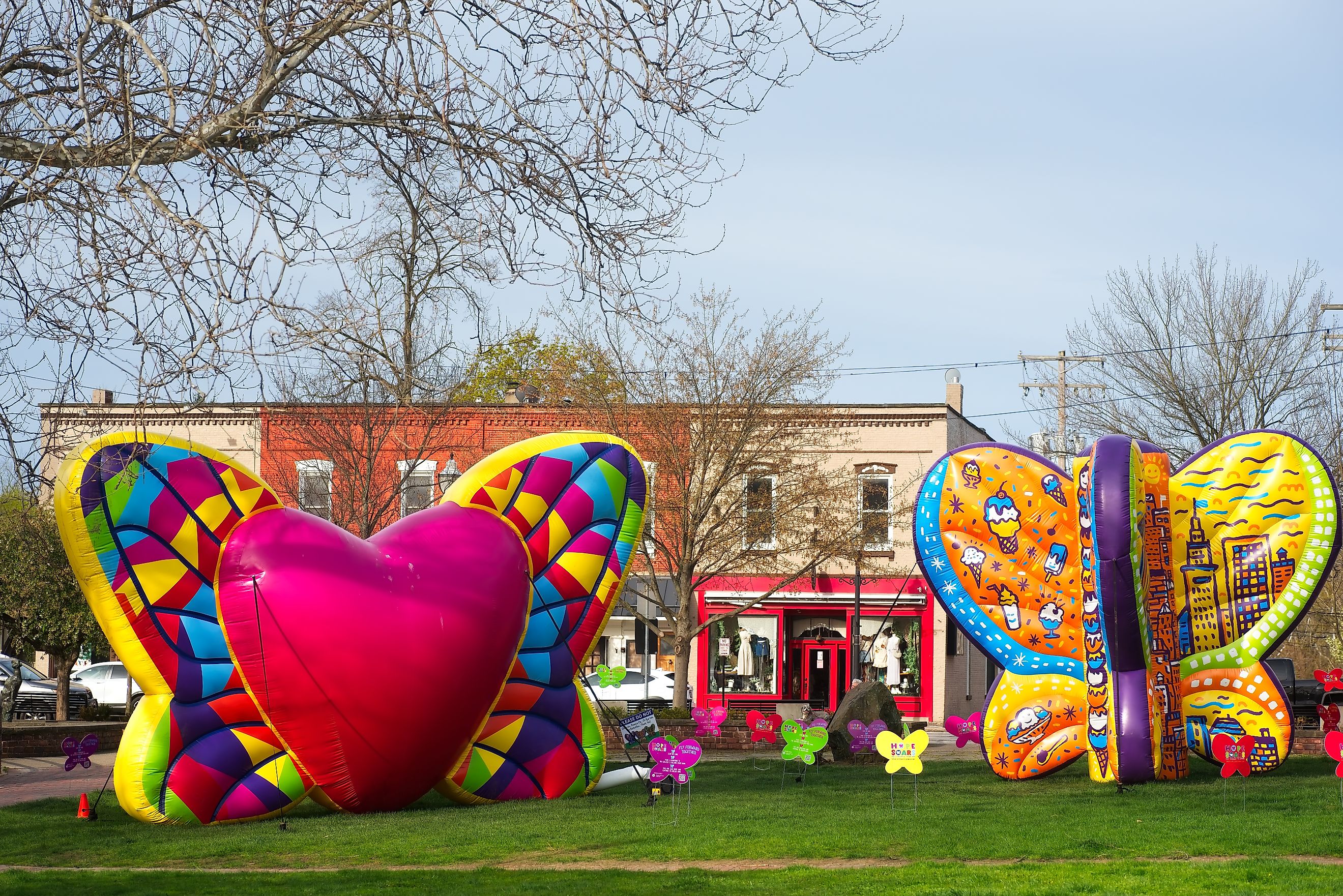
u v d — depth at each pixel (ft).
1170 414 121.29
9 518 39.55
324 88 30.50
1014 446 62.49
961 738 61.41
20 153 27.96
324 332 26.91
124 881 36.47
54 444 32.35
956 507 62.03
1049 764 59.57
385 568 51.01
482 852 41.52
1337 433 117.80
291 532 49.96
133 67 29.22
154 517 48.14
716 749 88.02
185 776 47.83
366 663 49.26
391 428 92.99
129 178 24.61
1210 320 120.26
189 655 48.47
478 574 52.85
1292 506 59.52
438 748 51.26
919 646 121.80
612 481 58.44
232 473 49.90
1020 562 61.05
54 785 67.51
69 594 97.14
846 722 74.59
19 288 28.76
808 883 34.86
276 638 48.49
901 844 41.34
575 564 57.06
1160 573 57.11
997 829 44.06
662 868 38.45
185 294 25.99
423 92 27.53
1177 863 36.96
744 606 107.04
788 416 104.01
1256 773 59.72
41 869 39.78
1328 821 44.86
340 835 44.93
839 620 123.85
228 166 25.96
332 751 49.44
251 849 42.63
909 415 125.18
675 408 101.40
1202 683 59.21
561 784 55.52
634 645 143.64
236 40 29.35
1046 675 60.39
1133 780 55.62
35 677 123.24
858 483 111.45
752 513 104.42
